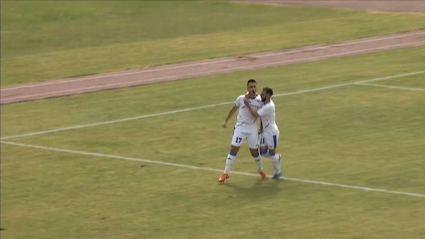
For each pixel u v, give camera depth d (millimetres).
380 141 85562
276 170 74562
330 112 99750
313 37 159125
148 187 74938
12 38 187875
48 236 63750
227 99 111375
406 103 102000
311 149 84188
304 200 68438
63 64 150750
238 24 186625
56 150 90562
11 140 96375
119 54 156875
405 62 127875
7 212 70312
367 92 109438
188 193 72375
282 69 129750
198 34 175875
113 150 89000
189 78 128000
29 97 122750
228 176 75875
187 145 89125
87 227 65250
